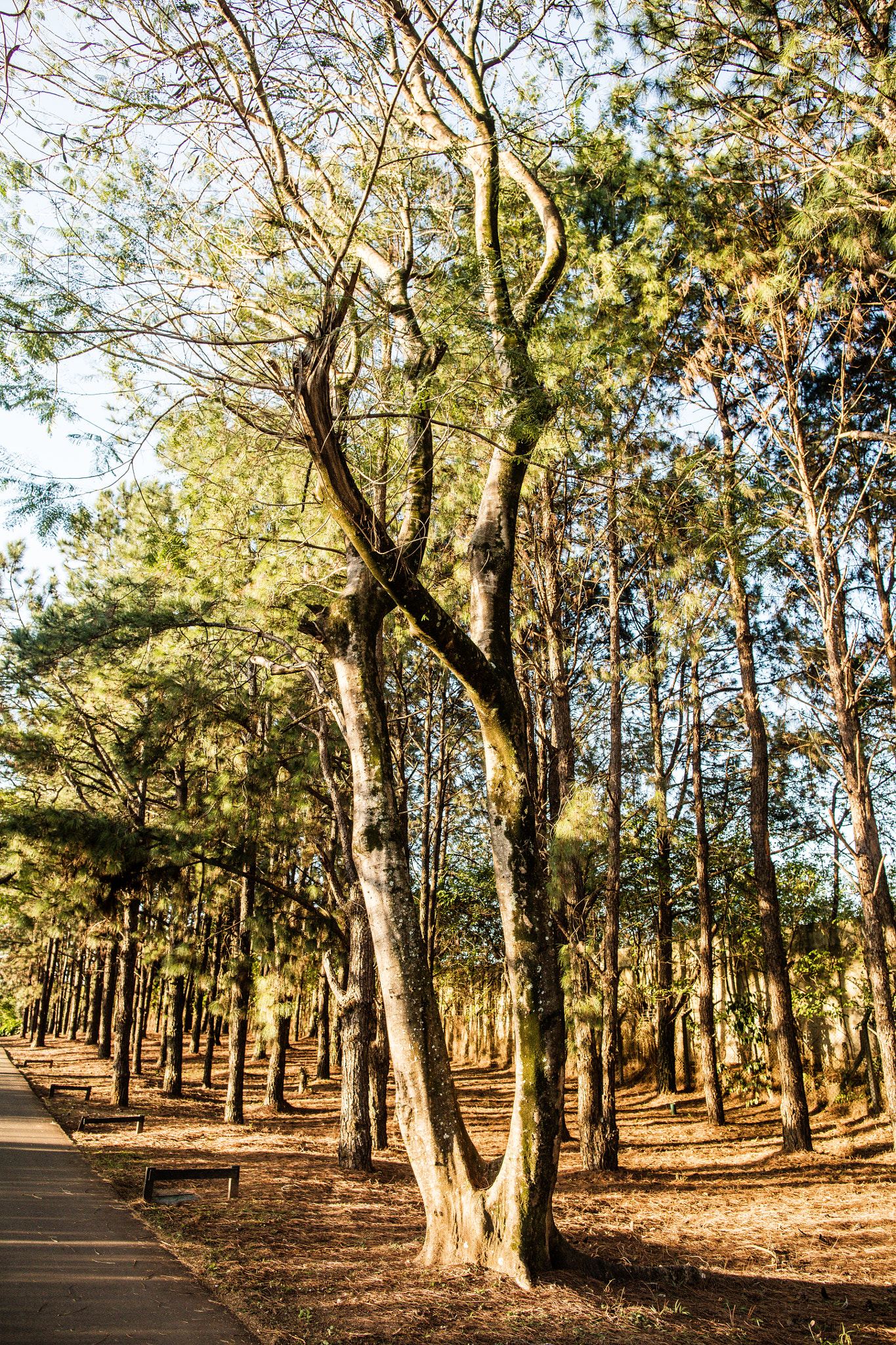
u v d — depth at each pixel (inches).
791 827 725.3
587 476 281.4
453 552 393.1
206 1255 241.3
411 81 274.5
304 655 461.4
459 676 241.0
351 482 205.0
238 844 502.9
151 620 442.3
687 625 433.1
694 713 672.4
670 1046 788.0
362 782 256.8
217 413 235.0
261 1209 311.4
